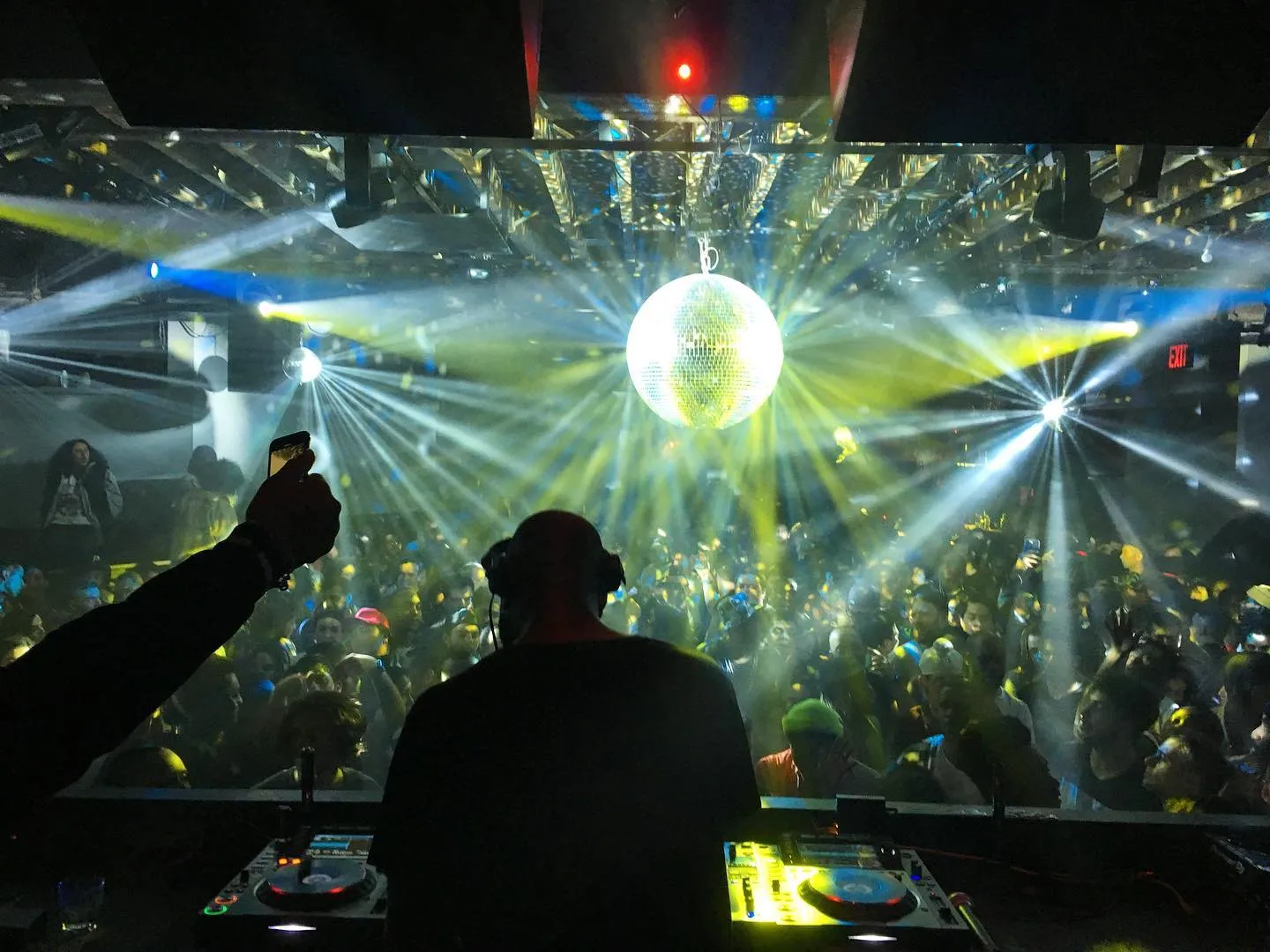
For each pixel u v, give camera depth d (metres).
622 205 8.11
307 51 2.15
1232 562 10.47
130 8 2.08
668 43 2.79
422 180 6.14
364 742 4.75
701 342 4.07
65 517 9.41
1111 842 2.22
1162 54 2.17
